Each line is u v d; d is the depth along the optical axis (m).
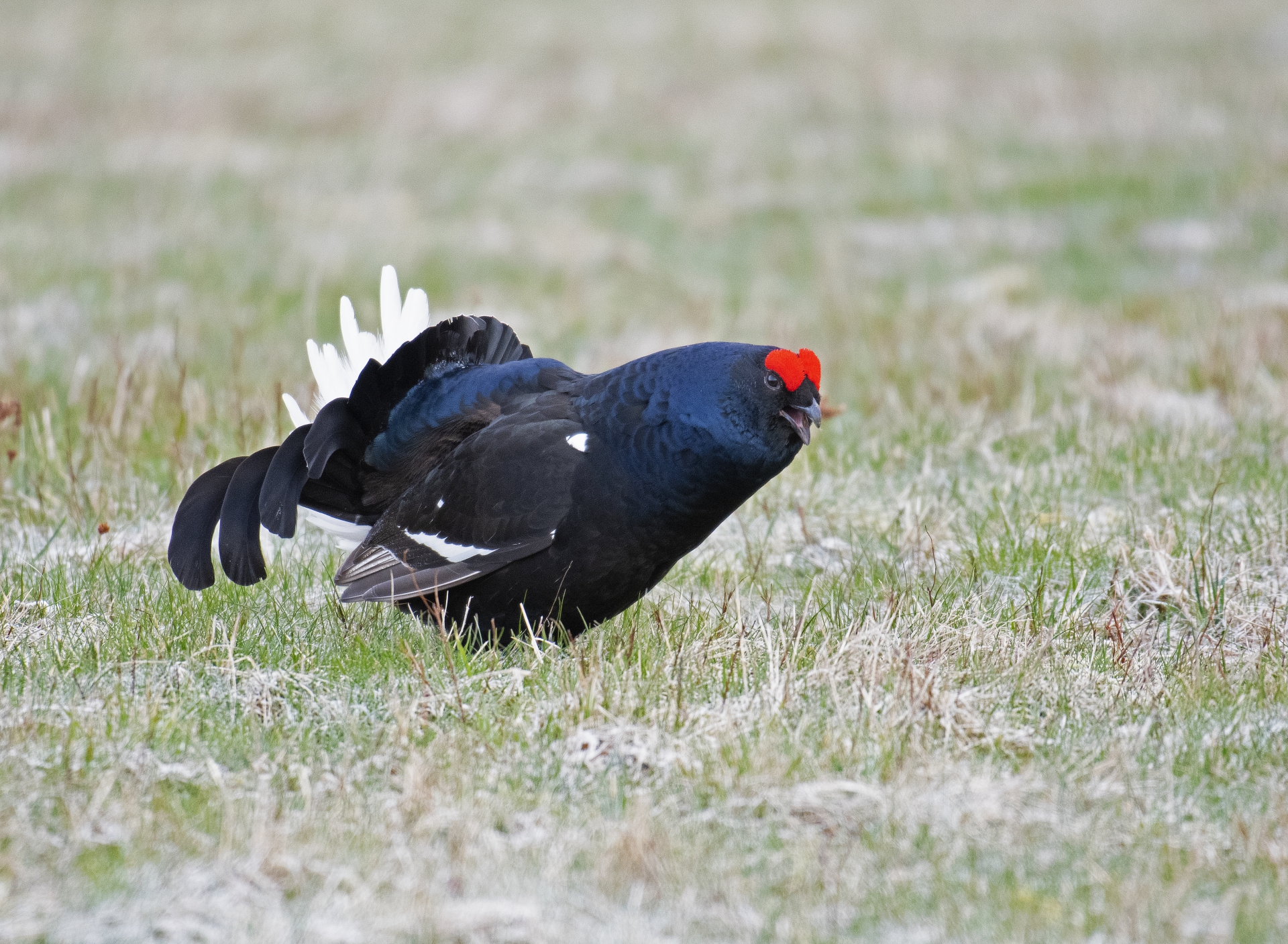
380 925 6.74
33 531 12.73
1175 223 27.05
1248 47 43.06
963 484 14.03
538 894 7.09
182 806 7.88
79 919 6.79
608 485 9.37
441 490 9.81
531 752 8.62
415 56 45.62
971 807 7.88
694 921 6.94
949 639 10.05
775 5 55.00
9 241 24.33
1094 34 46.94
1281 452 14.33
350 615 10.89
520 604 9.86
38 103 36.56
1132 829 7.79
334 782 8.18
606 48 47.16
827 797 7.97
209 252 24.66
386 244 25.89
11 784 7.86
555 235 26.75
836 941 6.83
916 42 46.81
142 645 9.92
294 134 35.62
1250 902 7.05
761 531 13.11
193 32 49.12
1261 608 10.71
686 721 8.88
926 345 19.47
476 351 10.77
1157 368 17.80
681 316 22.12
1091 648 10.18
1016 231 27.33
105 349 18.64
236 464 10.14
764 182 31.95
